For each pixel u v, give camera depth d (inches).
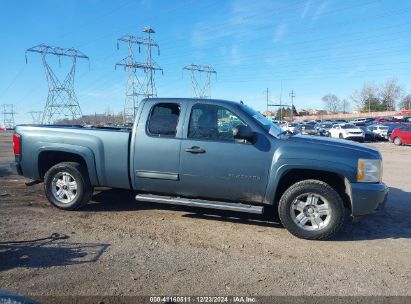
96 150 257.0
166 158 242.1
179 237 218.8
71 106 1961.1
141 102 254.2
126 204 288.2
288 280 167.5
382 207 227.6
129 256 189.9
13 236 215.3
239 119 235.3
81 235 218.8
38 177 276.8
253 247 206.2
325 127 1706.4
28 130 275.0
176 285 160.6
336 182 233.0
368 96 4697.3
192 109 242.8
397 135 1171.9
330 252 201.8
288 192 221.3
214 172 233.8
